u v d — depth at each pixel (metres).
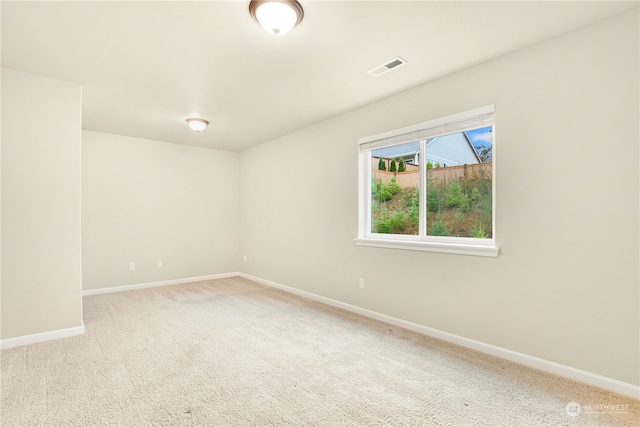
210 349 2.60
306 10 1.89
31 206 2.74
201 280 5.44
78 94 2.94
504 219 2.42
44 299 2.79
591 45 2.03
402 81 2.88
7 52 2.38
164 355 2.48
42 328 2.77
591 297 2.04
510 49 2.33
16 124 2.67
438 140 2.99
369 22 2.01
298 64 2.56
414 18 1.97
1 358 2.41
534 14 1.93
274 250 4.93
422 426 1.67
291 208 4.58
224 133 4.63
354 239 3.57
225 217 5.75
